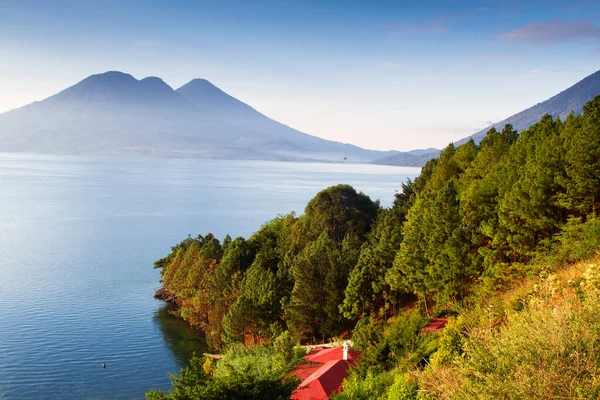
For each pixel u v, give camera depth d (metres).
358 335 46.84
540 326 15.28
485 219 51.53
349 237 80.88
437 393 18.83
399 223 74.44
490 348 15.60
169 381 63.94
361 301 62.00
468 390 15.02
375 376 33.97
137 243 166.00
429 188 76.69
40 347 73.88
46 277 116.50
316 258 67.75
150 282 115.38
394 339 38.34
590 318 14.87
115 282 114.25
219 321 73.62
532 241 48.34
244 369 28.52
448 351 26.42
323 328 64.44
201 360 28.52
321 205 96.62
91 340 77.75
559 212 48.28
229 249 89.38
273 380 28.31
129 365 68.69
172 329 84.50
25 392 59.53
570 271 35.00
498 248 48.47
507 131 81.25
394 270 58.75
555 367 13.61
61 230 186.75
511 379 13.99
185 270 94.31
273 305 68.50
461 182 66.88
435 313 53.44
